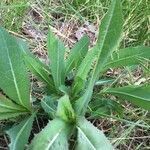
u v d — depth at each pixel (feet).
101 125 1.25
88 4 1.57
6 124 1.20
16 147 1.03
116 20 0.90
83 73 1.13
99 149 1.01
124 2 1.57
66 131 1.05
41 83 1.31
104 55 0.96
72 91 1.19
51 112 1.12
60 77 1.20
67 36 1.53
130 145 1.24
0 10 1.48
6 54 1.07
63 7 1.56
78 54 1.25
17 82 1.10
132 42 1.51
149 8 1.55
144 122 1.26
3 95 1.16
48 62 1.40
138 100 1.15
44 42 1.48
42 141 1.01
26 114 1.18
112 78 1.36
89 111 1.20
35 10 1.54
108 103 1.23
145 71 1.39
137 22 1.54
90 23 1.56
